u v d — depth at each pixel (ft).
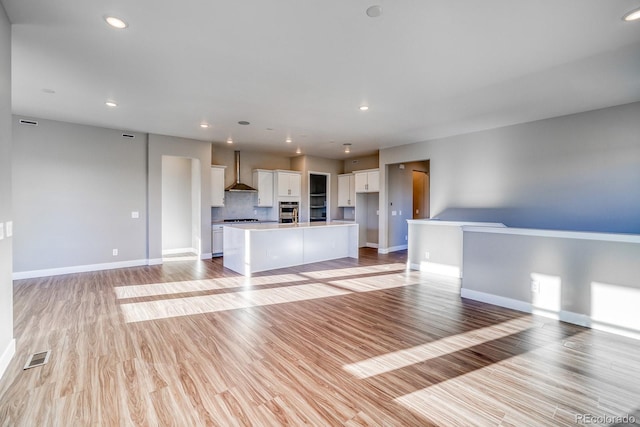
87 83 11.29
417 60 9.53
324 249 21.43
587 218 14.06
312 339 9.13
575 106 13.58
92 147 17.42
